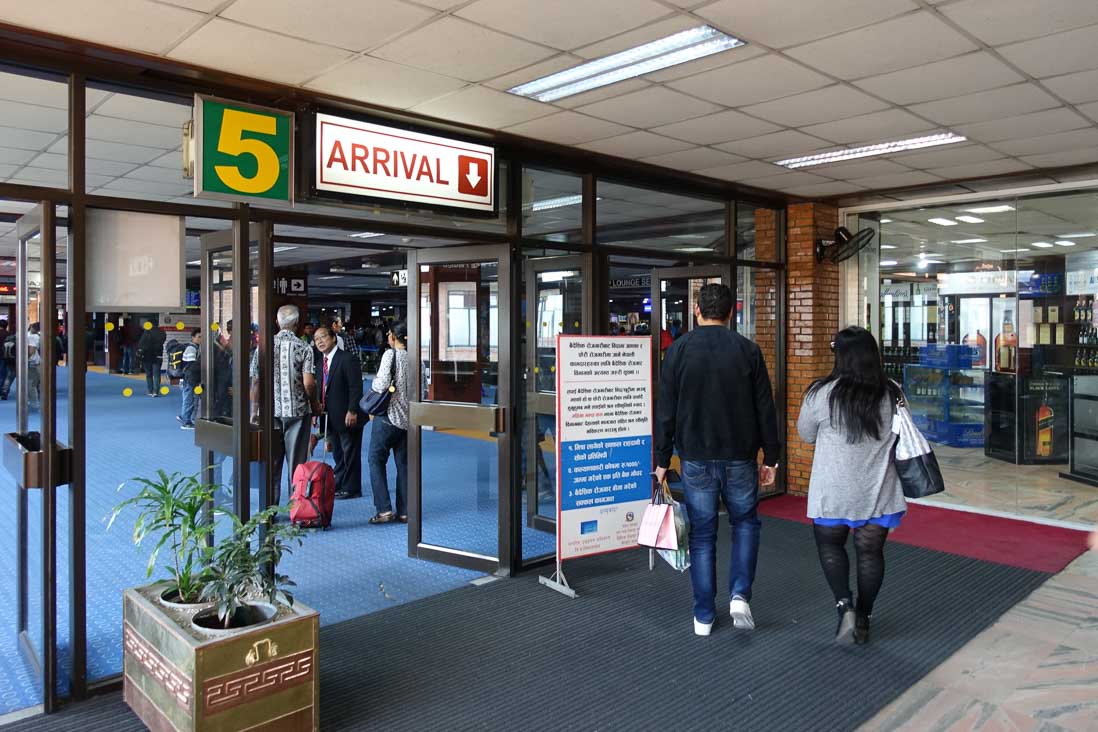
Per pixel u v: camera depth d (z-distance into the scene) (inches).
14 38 119.4
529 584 176.6
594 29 124.0
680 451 146.2
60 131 197.8
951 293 269.9
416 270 196.1
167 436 388.5
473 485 281.7
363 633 147.3
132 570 181.5
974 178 238.4
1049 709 118.0
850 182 243.4
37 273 128.8
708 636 145.8
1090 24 123.0
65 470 122.0
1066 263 245.6
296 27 121.3
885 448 136.3
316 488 217.0
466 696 122.0
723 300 145.6
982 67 142.6
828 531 141.1
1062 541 214.7
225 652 98.7
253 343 150.6
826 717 115.6
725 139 192.2
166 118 184.9
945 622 153.9
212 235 152.9
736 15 119.3
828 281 278.8
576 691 123.7
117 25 118.6
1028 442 265.1
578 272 216.7
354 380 251.6
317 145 152.6
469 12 117.0
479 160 180.1
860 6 116.2
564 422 168.4
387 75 143.7
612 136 187.6
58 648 137.6
